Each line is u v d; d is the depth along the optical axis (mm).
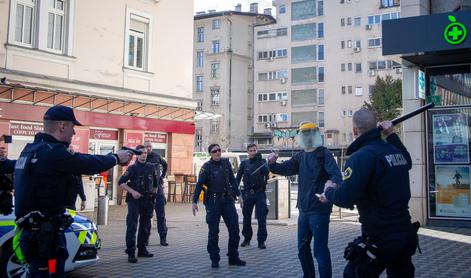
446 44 10773
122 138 19406
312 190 6016
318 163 6043
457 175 12164
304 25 57188
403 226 3984
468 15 10602
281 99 57562
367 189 4043
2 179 4812
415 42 11094
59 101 17172
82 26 18375
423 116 12461
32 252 4117
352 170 4020
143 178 8688
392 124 4480
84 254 6828
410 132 12500
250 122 61438
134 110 19844
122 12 19875
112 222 14344
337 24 54000
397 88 40938
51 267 4145
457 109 12219
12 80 15883
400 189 4020
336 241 10305
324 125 54125
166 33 21750
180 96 22188
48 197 4184
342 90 53281
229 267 7914
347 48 53375
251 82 61719
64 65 17688
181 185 21234
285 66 57750
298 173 6332
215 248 7941
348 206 4090
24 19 16688
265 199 9766
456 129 12219
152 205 8859
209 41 60250
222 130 58000
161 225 10172
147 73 20734
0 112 15586
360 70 52719
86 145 17984
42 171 4145
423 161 12391
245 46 61375
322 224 5941
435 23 10906
